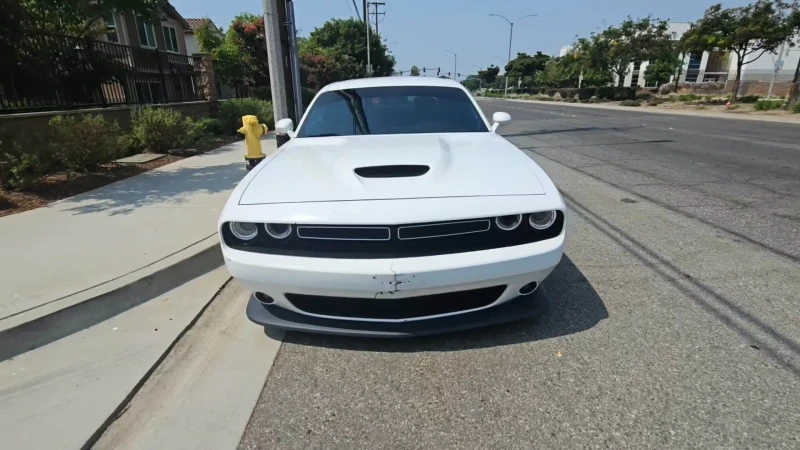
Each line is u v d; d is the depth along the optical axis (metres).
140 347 2.46
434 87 3.89
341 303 2.27
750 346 2.33
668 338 2.42
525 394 2.04
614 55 34.88
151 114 7.80
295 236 2.11
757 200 5.06
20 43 6.68
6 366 2.29
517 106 31.09
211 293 3.06
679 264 3.37
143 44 18.78
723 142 9.95
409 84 3.91
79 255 3.31
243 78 18.17
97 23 10.32
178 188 5.39
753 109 20.59
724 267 3.29
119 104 8.94
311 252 2.11
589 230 4.17
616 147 9.52
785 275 3.14
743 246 3.69
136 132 7.79
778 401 1.94
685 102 27.88
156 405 2.05
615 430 1.82
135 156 7.39
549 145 10.09
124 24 17.59
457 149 2.89
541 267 2.18
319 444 1.80
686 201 5.09
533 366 2.23
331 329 2.27
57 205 4.71
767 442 1.72
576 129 13.62
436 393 2.07
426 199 2.12
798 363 2.19
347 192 2.19
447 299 2.26
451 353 2.36
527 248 2.13
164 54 10.56
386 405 2.01
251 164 4.85
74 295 2.69
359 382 2.16
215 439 1.84
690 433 1.78
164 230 3.85
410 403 2.01
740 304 2.76
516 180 2.33
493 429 1.85
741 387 2.03
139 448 1.80
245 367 2.31
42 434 1.85
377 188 2.21
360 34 50.00
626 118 18.20
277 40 6.03
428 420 1.91
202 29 21.33
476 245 2.12
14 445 1.79
